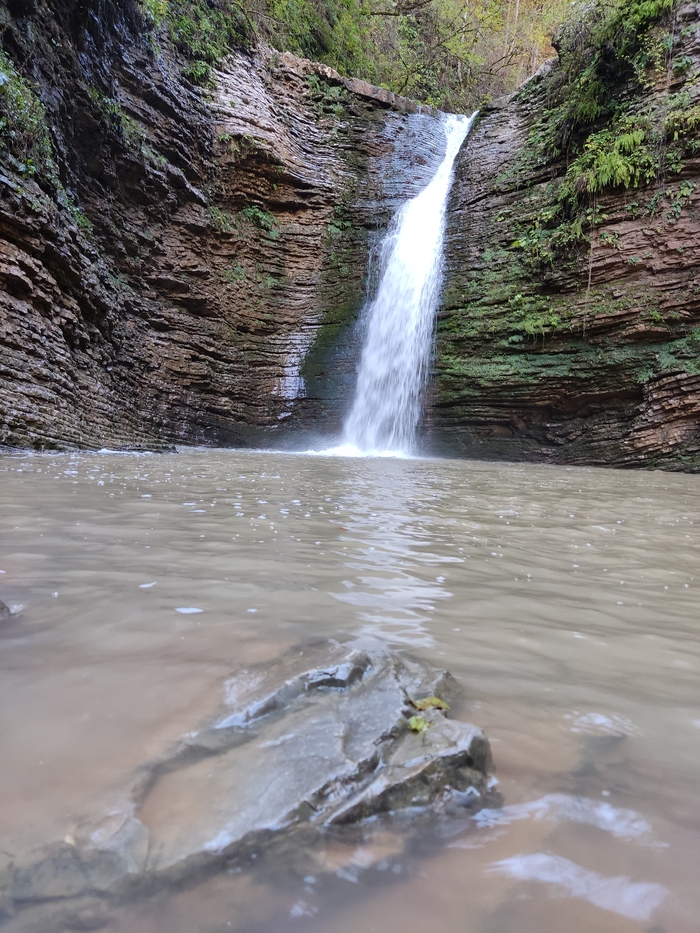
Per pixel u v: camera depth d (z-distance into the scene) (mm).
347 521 4383
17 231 10320
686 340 14305
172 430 16688
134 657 1700
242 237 19703
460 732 1245
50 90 12211
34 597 2232
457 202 19375
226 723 1309
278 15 22359
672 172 14562
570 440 16031
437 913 885
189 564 2842
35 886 863
